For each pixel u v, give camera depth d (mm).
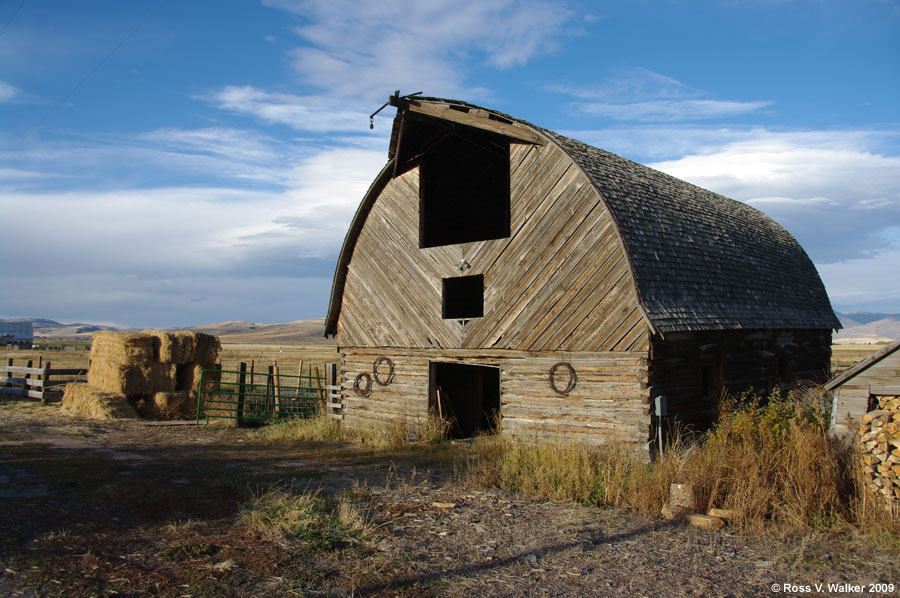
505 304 15648
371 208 19344
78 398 20859
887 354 9055
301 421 19609
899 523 7840
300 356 68875
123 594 5754
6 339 90750
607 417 13516
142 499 9352
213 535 7656
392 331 18312
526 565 6965
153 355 21234
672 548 7582
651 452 12742
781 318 17328
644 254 13773
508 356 15453
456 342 16594
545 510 9414
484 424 20219
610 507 9617
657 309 13117
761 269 18266
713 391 15164
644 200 15523
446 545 7641
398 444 16094
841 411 9500
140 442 15812
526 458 12156
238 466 12688
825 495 8609
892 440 8195
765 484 9055
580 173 14477
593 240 14086
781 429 10648
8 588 5750
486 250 16188
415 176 18031
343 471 12461
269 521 8258
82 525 7832
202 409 21203
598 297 13883
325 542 7488
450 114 15906
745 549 7547
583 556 7273
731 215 20141
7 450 13336
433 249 17359
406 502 9789
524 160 15641
